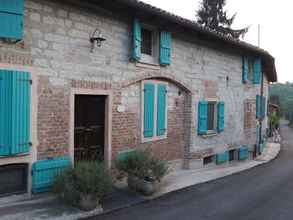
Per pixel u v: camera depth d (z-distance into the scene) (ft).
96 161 24.13
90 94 26.00
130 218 20.83
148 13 28.22
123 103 28.96
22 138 21.31
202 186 30.32
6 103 20.42
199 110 39.04
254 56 53.21
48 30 22.85
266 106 71.97
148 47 32.53
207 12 103.86
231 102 47.16
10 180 21.56
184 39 36.29
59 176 21.77
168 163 34.50
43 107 22.70
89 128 26.71
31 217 19.35
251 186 31.19
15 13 20.25
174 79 34.91
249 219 21.65
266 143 74.49
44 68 22.66
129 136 29.71
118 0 24.59
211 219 21.36
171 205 23.99
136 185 25.96
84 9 25.22
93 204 21.12
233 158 49.21
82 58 25.20
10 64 20.71
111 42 27.53
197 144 39.19
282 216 22.50
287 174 38.58
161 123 33.65
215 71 42.45
